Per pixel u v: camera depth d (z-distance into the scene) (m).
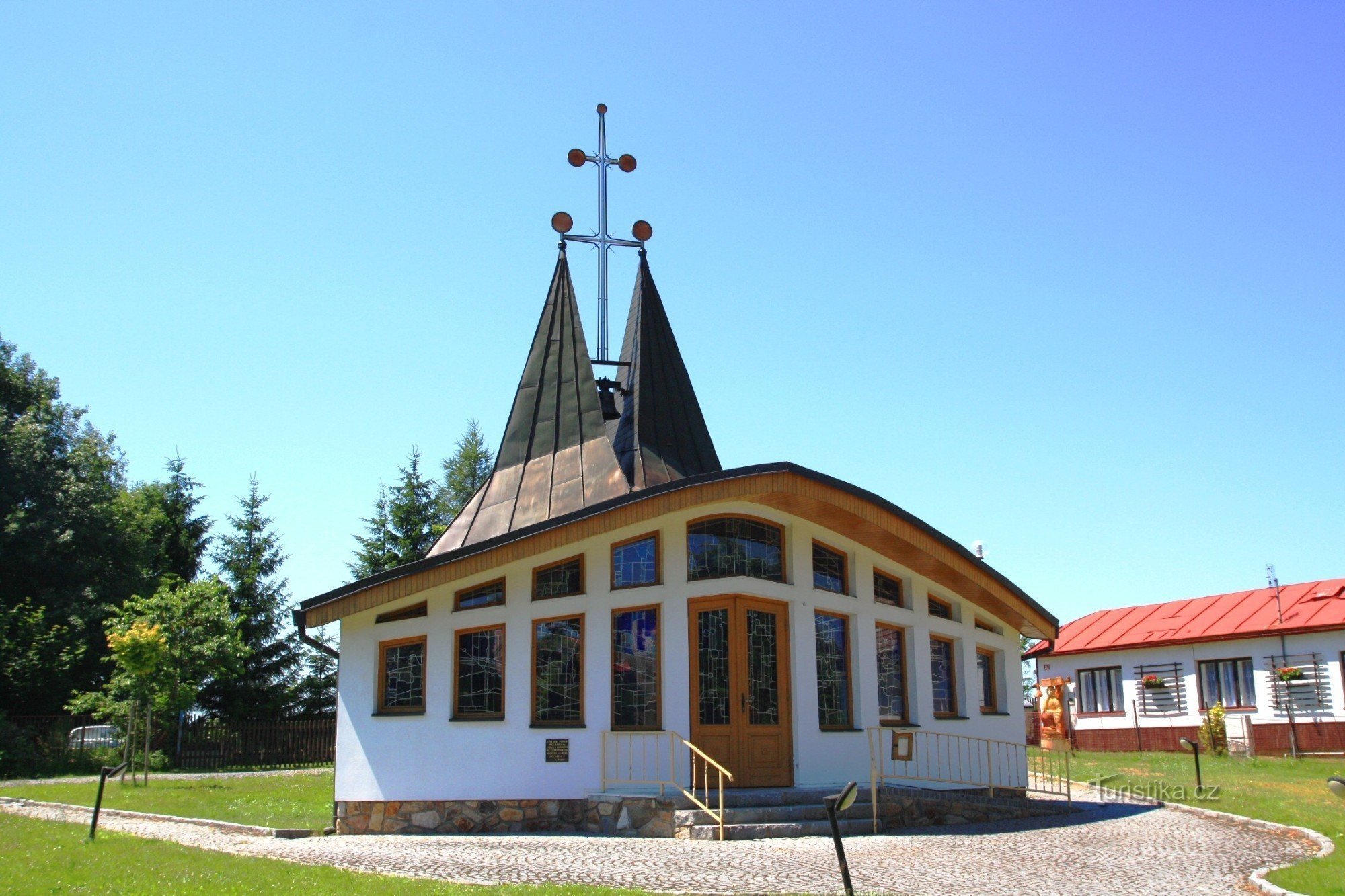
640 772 15.73
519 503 19.83
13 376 45.50
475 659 17.02
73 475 41.91
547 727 16.25
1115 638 36.44
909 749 17.45
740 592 16.20
